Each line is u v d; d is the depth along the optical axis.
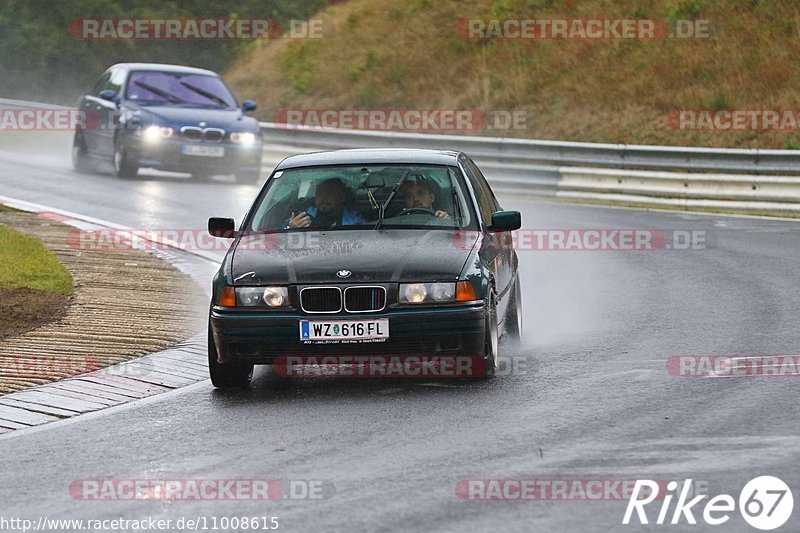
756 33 105.31
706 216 71.06
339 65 122.38
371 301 28.31
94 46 129.25
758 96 97.94
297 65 125.31
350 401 27.70
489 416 25.73
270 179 33.09
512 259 34.91
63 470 22.52
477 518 18.83
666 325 37.25
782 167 74.81
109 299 40.38
